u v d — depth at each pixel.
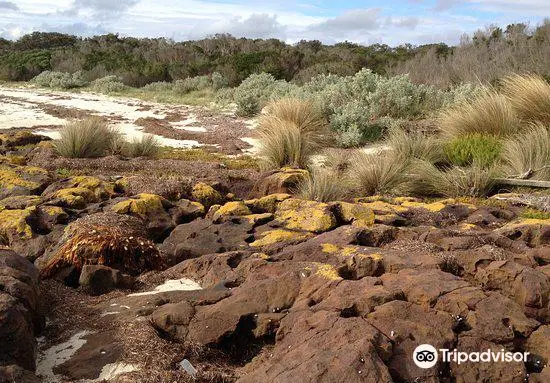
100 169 10.89
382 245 5.73
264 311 4.16
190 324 4.12
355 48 38.69
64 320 4.54
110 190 8.11
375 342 3.41
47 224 6.68
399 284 4.17
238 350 4.04
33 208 6.83
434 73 21.31
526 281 4.24
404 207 7.28
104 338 4.13
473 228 6.38
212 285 4.98
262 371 3.40
